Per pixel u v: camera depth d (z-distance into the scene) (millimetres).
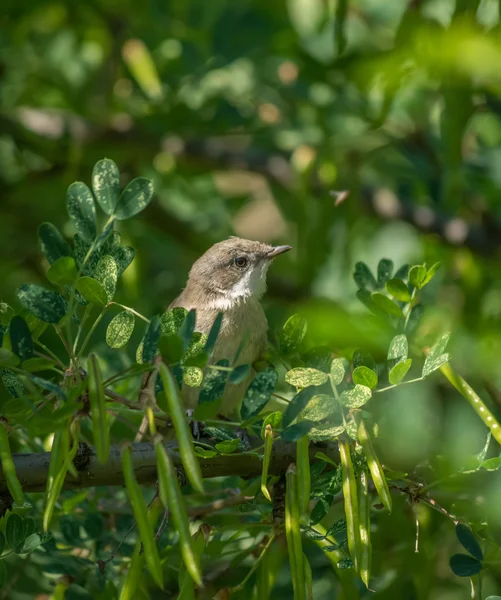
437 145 13398
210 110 13805
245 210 15914
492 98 11625
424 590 8867
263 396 6965
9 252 14320
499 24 8000
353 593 8250
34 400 6926
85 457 7512
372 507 8680
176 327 6863
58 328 6766
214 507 8172
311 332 7520
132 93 14688
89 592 8734
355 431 6949
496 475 8078
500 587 9883
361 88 10344
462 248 12828
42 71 14812
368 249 14289
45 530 6234
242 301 12000
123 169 15070
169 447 7656
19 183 14680
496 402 8719
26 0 13906
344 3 10266
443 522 9305
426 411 8195
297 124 13953
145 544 5965
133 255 7133
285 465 7762
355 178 13000
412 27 8547
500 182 12641
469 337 9172
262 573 7582
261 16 13125
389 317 8109
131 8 14070
